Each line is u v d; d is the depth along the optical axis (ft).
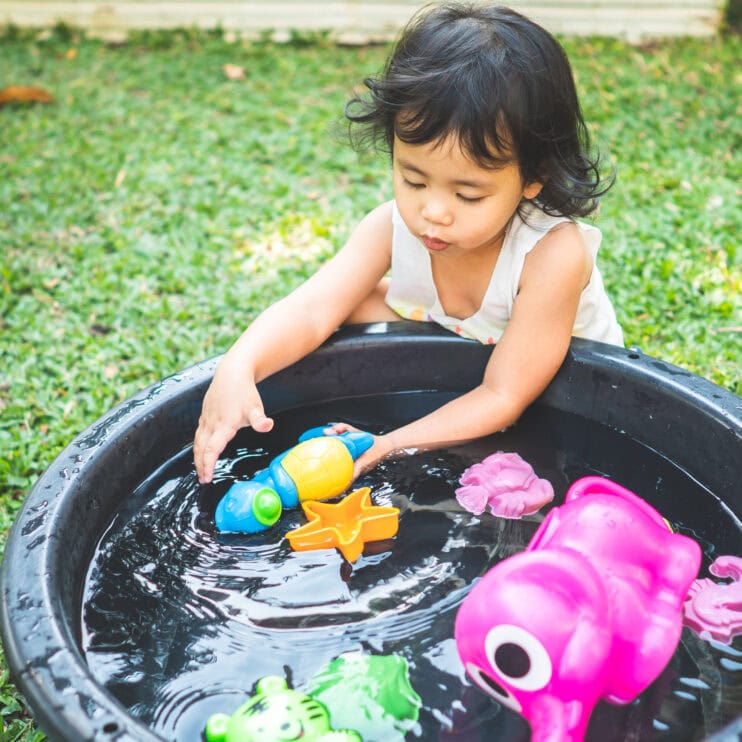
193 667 4.41
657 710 4.12
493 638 3.77
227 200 11.40
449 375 6.73
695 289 9.22
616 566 4.09
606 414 6.19
